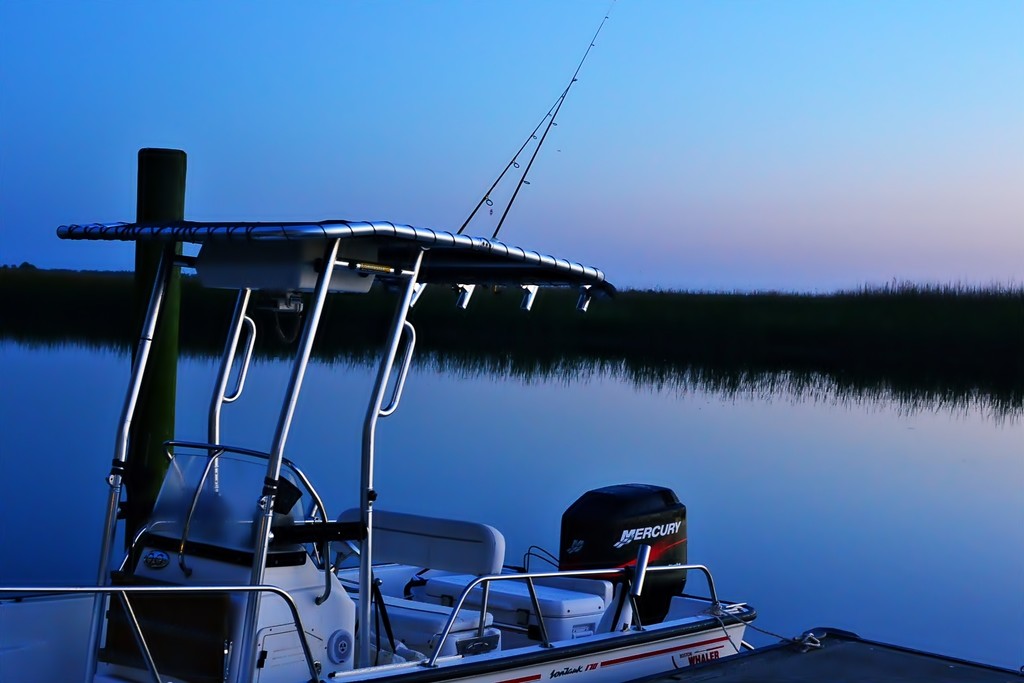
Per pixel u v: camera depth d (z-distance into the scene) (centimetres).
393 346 395
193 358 1602
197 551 379
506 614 503
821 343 2395
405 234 370
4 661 416
